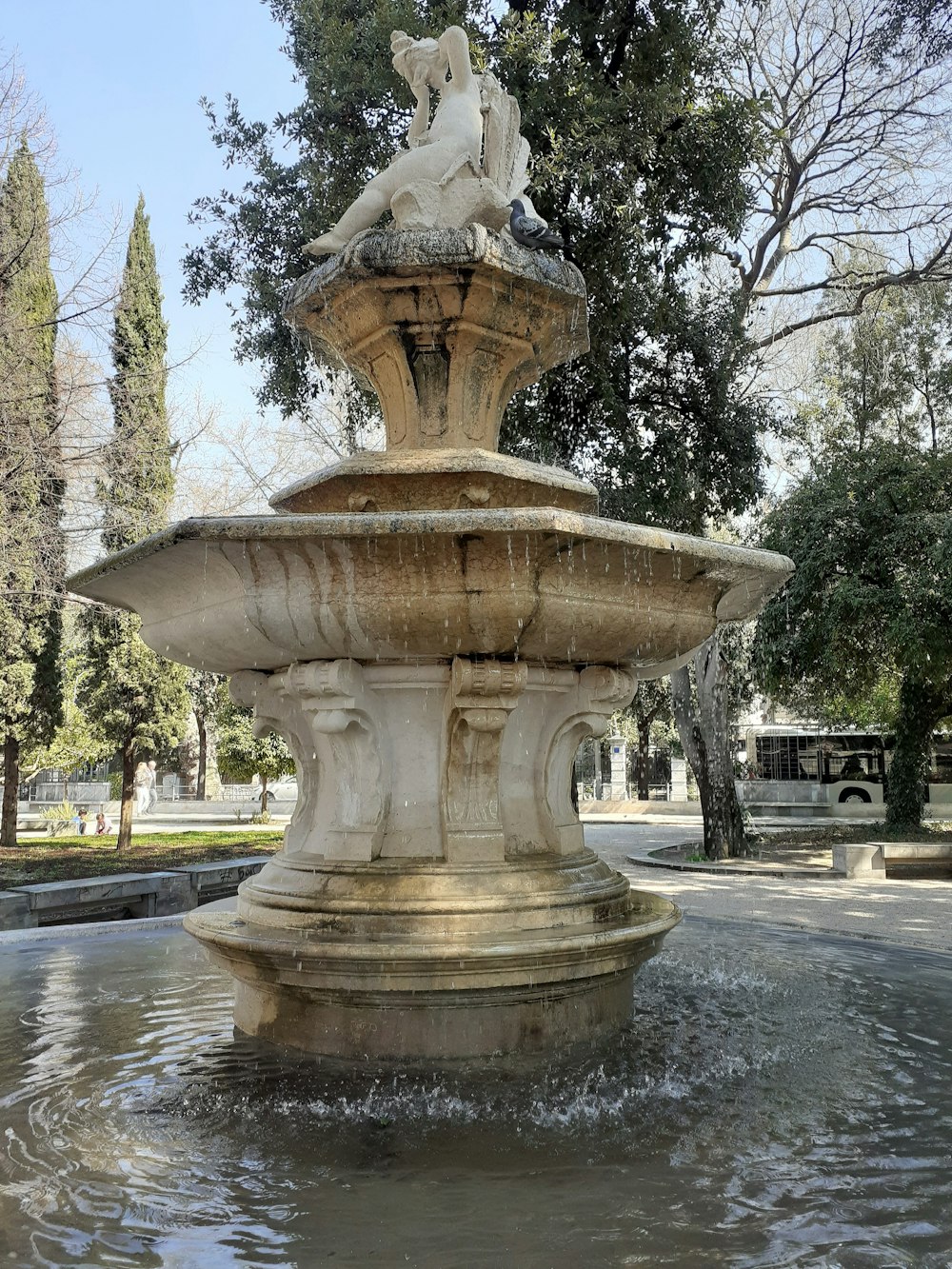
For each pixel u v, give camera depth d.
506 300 4.52
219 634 4.13
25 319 15.84
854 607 15.52
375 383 4.99
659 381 13.73
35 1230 2.47
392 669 4.14
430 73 5.04
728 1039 4.20
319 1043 3.83
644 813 30.30
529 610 3.69
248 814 30.64
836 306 20.12
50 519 15.20
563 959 3.74
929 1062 3.93
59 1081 3.66
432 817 4.16
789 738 30.75
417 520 3.39
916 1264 2.31
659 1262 2.30
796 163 17.03
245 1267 2.29
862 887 12.21
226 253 12.80
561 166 10.31
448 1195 2.65
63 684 20.05
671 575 4.05
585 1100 3.35
